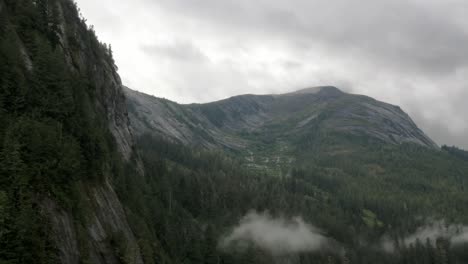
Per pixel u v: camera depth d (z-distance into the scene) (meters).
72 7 96.38
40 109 53.94
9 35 56.66
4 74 49.56
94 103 88.38
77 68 83.19
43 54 61.00
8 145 40.81
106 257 53.69
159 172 152.75
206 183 181.25
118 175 81.25
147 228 80.38
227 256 134.00
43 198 43.41
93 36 105.88
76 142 57.91
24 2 70.69
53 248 40.97
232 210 178.12
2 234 35.41
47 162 46.06
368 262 186.25
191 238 121.44
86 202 53.97
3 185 38.81
